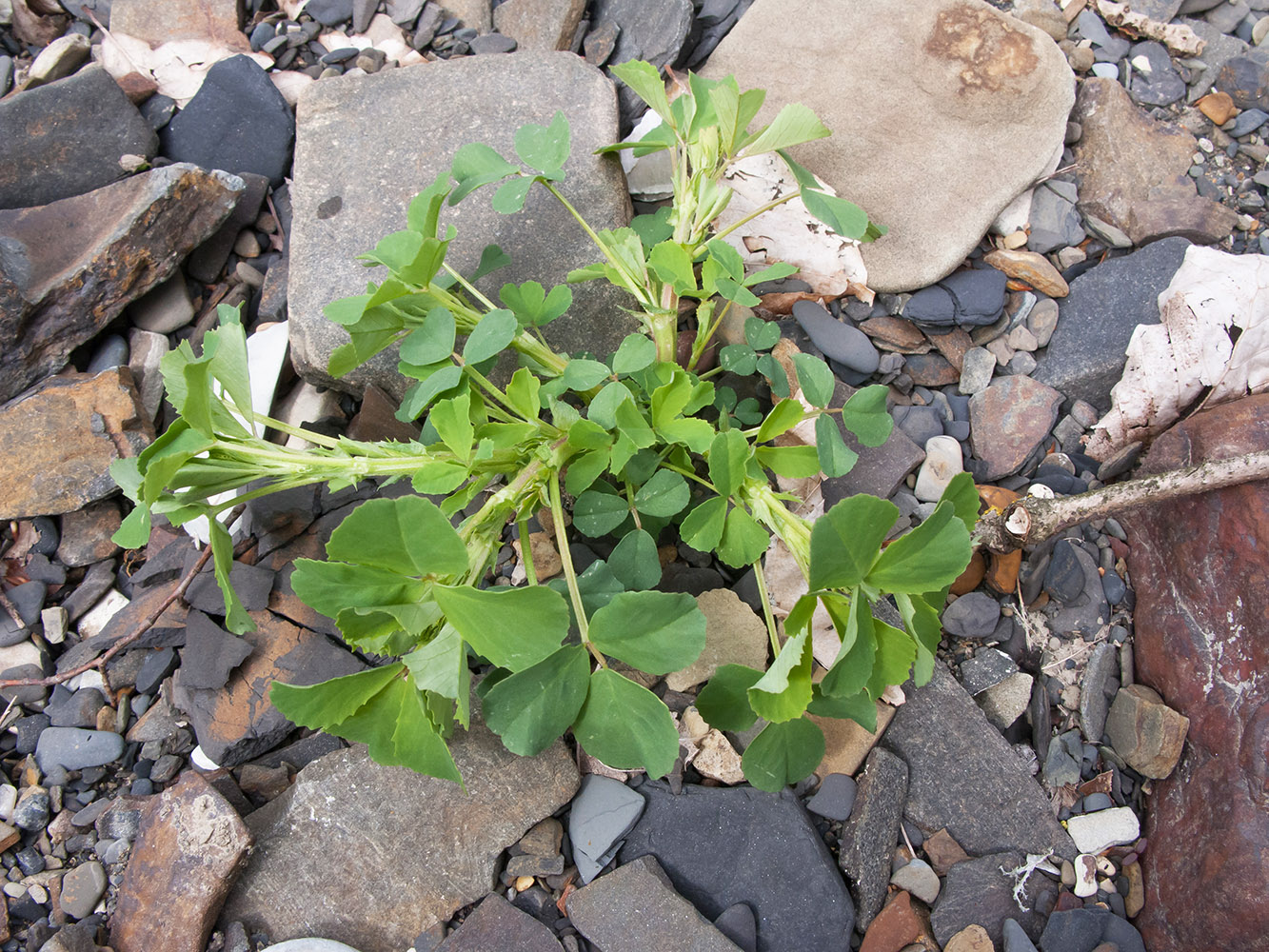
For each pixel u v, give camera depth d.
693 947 0.27
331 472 0.23
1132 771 0.30
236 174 0.36
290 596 0.30
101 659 0.29
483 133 0.33
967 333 0.34
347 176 0.33
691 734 0.29
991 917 0.28
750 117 0.27
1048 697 0.30
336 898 0.28
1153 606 0.30
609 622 0.22
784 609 0.30
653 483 0.27
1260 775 0.26
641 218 0.30
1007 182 0.34
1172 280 0.33
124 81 0.36
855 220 0.28
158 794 0.29
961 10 0.35
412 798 0.28
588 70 0.34
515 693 0.22
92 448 0.31
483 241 0.32
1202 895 0.27
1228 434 0.29
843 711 0.24
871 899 0.28
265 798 0.29
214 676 0.29
